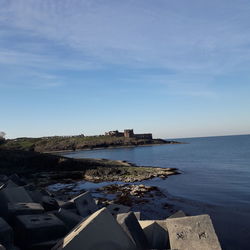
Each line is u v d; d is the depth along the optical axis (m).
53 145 151.25
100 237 5.14
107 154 100.56
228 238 11.34
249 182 26.27
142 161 59.78
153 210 15.95
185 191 22.03
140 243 5.97
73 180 31.06
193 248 5.79
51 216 6.90
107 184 27.30
